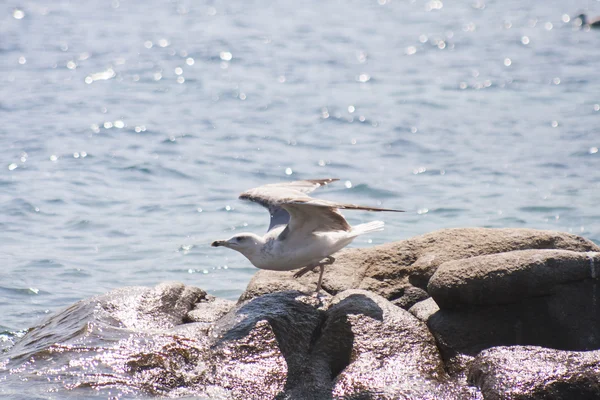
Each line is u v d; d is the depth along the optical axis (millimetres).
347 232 10297
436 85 32438
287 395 8844
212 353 9422
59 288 13320
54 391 8859
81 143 23391
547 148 22359
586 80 32469
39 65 36000
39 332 10570
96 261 14609
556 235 11039
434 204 17844
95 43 42250
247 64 37281
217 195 18797
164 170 20859
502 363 8570
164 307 10836
